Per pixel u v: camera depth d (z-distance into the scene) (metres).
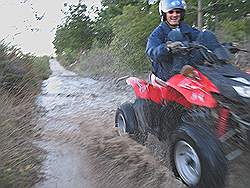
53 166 5.11
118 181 4.60
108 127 6.52
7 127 5.33
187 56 4.71
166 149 4.71
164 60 4.85
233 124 3.89
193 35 5.04
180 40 4.83
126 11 19.22
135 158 5.00
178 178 4.23
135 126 5.62
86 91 12.04
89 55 30.70
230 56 4.61
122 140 5.60
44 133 6.50
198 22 13.82
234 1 14.95
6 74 8.91
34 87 10.35
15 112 6.43
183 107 4.51
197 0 14.52
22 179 4.58
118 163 4.96
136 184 4.50
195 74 4.40
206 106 4.07
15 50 10.64
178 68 4.73
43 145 5.90
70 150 5.63
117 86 12.83
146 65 17.16
